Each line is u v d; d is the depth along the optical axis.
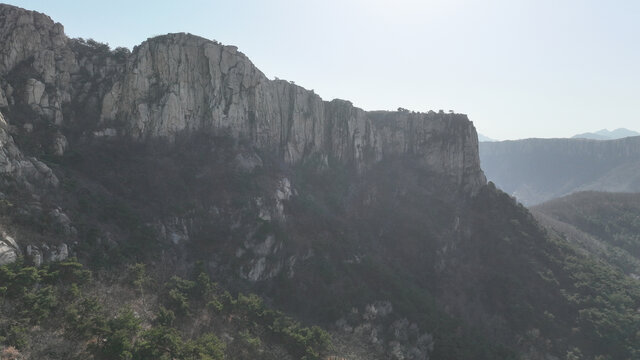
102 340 39.62
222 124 97.56
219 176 86.19
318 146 123.62
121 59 94.88
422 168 133.62
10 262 42.62
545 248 107.31
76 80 89.38
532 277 96.31
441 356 68.56
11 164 55.88
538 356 79.62
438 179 129.38
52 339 37.50
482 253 106.25
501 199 121.56
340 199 113.62
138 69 91.00
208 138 93.94
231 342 51.16
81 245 53.91
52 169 65.19
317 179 116.19
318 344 56.72
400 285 84.44
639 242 168.88
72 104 86.00
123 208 68.06
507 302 91.00
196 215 77.00
